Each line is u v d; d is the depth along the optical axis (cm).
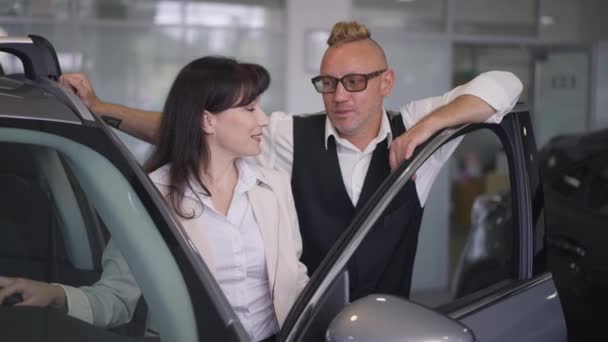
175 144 164
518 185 198
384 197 149
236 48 541
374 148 216
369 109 210
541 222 202
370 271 201
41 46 148
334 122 212
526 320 186
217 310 123
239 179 170
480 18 609
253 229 170
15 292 119
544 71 712
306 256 217
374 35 577
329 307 138
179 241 126
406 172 155
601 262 310
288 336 135
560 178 369
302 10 550
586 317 313
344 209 215
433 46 594
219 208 168
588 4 648
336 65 208
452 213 959
